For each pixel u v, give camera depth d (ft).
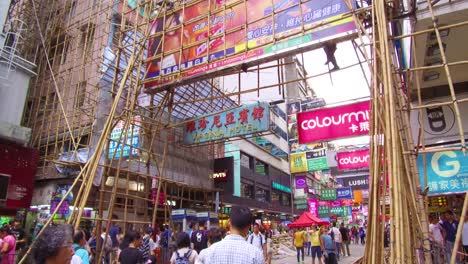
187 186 46.01
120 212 41.19
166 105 30.04
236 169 82.53
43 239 6.37
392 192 12.37
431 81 25.36
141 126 32.50
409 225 13.37
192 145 40.01
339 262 47.39
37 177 42.50
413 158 15.19
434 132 25.98
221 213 61.31
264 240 32.09
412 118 27.12
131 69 27.40
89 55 45.47
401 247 11.51
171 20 28.40
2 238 26.12
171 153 44.21
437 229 24.11
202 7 27.17
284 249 63.00
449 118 25.73
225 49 23.88
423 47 20.71
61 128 44.80
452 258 10.57
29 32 47.62
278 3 23.26
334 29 20.35
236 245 8.51
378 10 15.40
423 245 13.84
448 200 31.78
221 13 25.77
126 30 29.96
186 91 37.93
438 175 20.79
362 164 45.93
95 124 39.45
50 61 50.21
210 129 38.19
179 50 26.07
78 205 24.35
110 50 42.16
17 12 43.57
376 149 13.84
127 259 15.72
